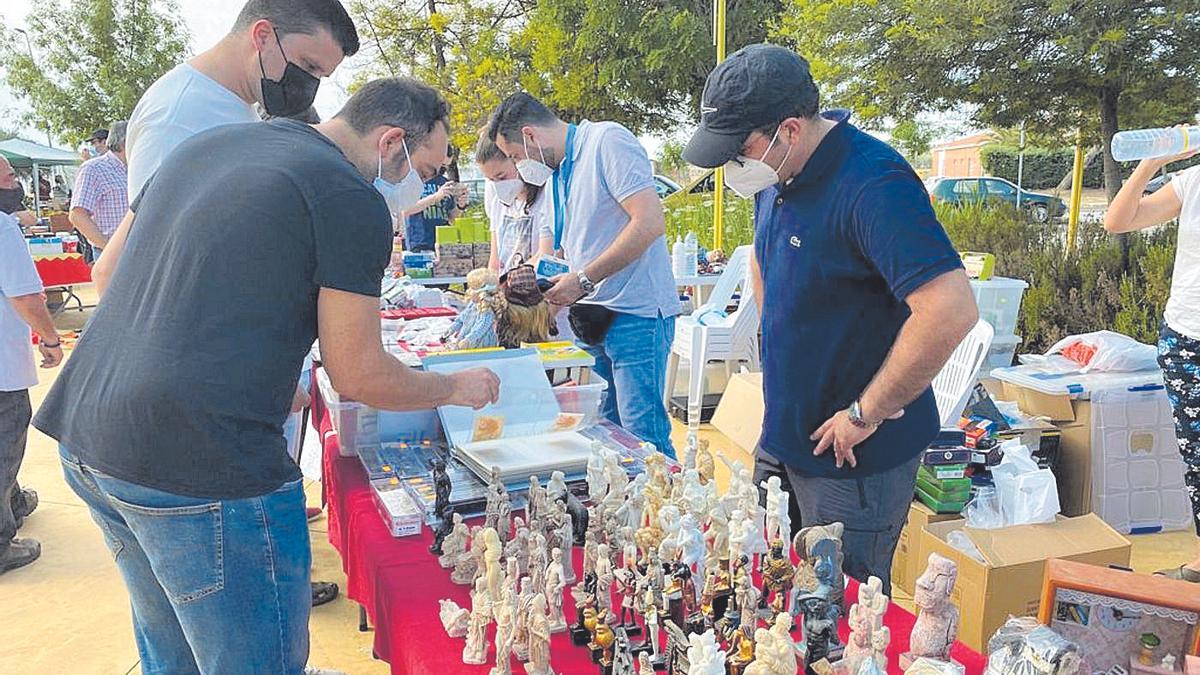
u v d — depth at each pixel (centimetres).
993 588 288
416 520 205
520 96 338
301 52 215
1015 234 661
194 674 192
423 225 727
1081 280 589
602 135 325
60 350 387
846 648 143
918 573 332
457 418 241
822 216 192
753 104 186
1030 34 562
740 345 532
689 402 531
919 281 175
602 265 316
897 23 606
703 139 195
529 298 305
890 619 161
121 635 327
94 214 588
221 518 152
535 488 190
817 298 200
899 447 204
